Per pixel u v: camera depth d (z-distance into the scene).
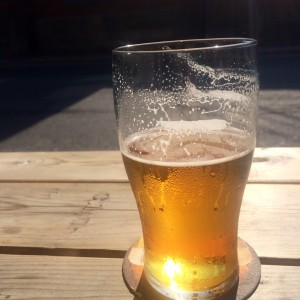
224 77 0.19
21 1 3.32
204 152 0.20
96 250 0.24
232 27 3.04
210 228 0.20
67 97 1.83
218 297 0.20
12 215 0.28
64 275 0.22
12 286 0.21
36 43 3.41
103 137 1.21
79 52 3.35
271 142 1.07
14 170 0.36
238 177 0.19
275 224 0.25
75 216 0.27
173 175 0.19
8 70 2.83
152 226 0.20
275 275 0.21
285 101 1.47
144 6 3.18
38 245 0.24
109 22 3.26
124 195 0.30
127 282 0.21
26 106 1.71
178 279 0.20
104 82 2.15
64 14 3.31
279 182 0.31
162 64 0.20
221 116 0.20
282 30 2.99
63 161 0.37
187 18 3.14
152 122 0.21
